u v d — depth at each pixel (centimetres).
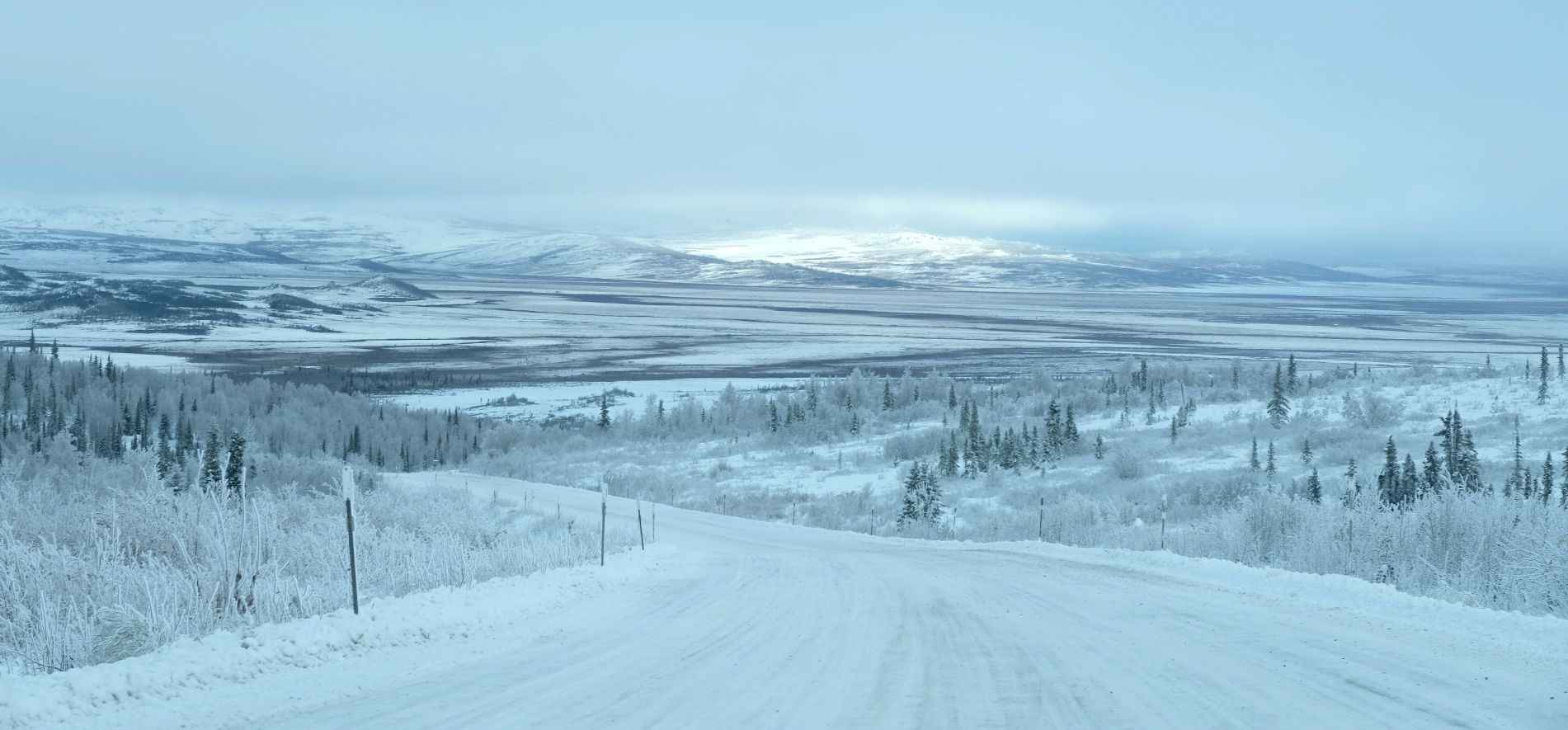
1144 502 5869
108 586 1275
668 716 782
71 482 3588
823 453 9769
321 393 13425
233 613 1208
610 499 6353
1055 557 2519
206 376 15750
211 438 2975
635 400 16362
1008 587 1753
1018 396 13100
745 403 13112
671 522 4794
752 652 1073
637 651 1084
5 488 2092
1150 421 9694
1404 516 2061
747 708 810
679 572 2122
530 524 4378
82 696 776
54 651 984
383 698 844
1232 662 987
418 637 1137
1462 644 1067
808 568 2259
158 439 9650
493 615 1308
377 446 11531
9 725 709
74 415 10706
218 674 885
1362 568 1980
